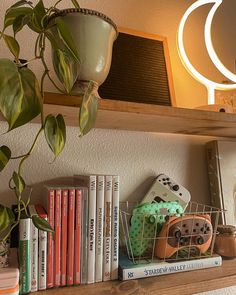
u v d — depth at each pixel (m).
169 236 0.69
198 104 0.94
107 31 0.56
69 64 0.47
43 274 0.58
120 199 0.81
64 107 0.53
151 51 0.83
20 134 0.72
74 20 0.53
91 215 0.62
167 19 0.93
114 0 0.85
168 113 0.60
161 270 0.66
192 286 0.63
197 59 0.91
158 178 0.83
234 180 0.90
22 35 0.73
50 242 0.58
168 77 0.84
